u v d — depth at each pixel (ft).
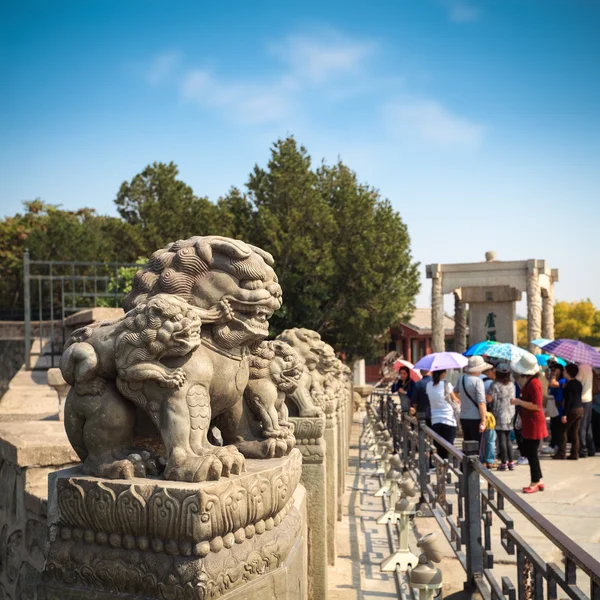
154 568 5.65
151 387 6.14
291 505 7.41
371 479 30.48
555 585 8.68
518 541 10.32
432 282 50.98
